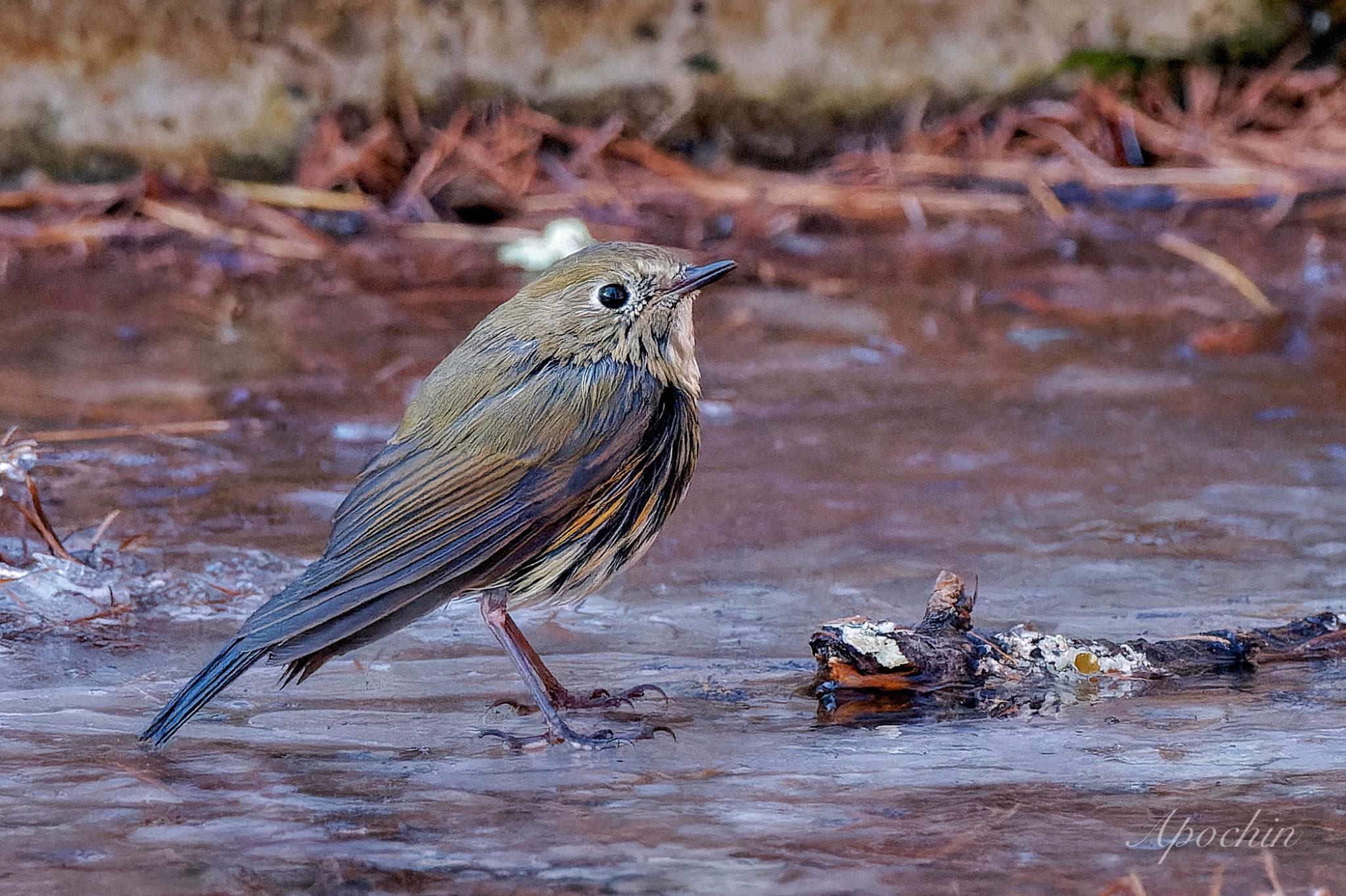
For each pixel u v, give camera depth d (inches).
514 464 311.9
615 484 319.9
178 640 353.4
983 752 284.4
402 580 298.7
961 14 771.4
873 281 648.4
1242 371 557.3
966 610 336.8
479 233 699.4
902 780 269.7
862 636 323.0
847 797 261.6
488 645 356.8
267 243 680.4
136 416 502.6
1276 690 321.1
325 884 226.5
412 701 320.5
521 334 326.3
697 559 404.2
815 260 672.4
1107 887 223.0
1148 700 316.2
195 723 304.8
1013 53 775.1
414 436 316.8
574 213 715.4
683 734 298.0
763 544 412.8
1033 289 639.8
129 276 642.2
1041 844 239.5
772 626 362.3
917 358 570.9
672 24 757.9
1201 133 776.3
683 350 336.2
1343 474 462.0
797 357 570.9
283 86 726.5
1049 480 459.5
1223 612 362.9
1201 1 775.1
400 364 556.4
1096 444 489.7
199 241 678.5
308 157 728.3
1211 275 651.5
